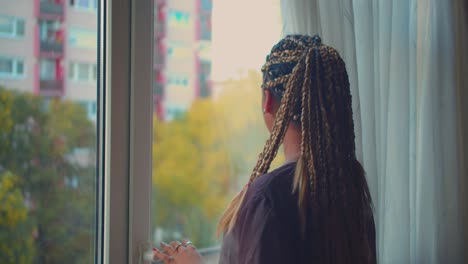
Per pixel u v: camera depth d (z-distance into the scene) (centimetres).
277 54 97
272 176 91
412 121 170
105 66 119
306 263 89
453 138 179
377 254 144
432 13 175
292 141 96
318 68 92
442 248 175
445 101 178
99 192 121
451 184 178
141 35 122
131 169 121
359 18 147
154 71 128
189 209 136
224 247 92
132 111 121
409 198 159
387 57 153
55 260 115
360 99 144
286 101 93
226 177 142
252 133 146
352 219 95
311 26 130
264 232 86
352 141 97
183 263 105
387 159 157
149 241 124
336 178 93
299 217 89
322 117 92
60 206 116
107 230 119
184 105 134
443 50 178
